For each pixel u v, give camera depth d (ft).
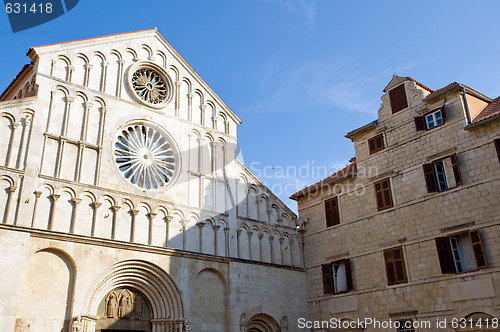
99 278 89.15
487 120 94.84
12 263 79.51
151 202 102.83
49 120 94.53
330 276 118.42
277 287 117.19
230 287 107.45
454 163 99.30
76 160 95.71
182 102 119.44
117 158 103.40
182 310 98.07
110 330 91.35
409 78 113.91
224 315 105.40
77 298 85.05
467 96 103.96
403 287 101.91
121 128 105.29
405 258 103.35
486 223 91.56
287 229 127.24
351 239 116.37
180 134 115.34
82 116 100.01
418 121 108.58
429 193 102.53
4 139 87.81
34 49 97.81
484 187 93.66
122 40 112.47
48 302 82.58
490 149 94.63
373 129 118.83
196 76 124.36
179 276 100.48
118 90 107.45
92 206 93.91
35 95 95.45
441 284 95.40
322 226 125.08
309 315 120.67
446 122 103.45
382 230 110.01
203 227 109.70
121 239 95.61
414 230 103.45
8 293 77.46
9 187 84.89
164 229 103.14
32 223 85.15
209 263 106.63
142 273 96.68
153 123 111.24
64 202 90.48
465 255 95.04
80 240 88.48
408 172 108.27
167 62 119.85
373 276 108.68
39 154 90.58
